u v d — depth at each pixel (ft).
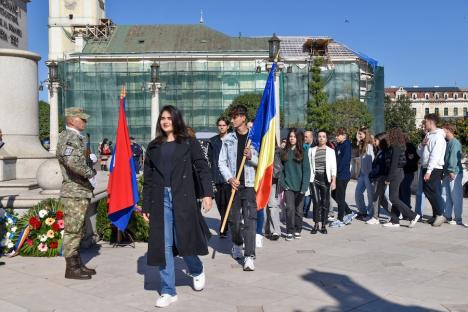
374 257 22.74
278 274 19.83
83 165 19.10
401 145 30.86
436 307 15.70
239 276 19.57
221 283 18.58
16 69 36.32
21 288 18.07
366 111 185.78
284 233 29.58
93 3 288.51
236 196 21.76
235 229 22.38
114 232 26.03
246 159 21.56
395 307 15.72
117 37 268.41
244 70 237.66
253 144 21.88
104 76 232.12
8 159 33.96
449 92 463.01
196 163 16.56
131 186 22.72
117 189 22.58
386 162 31.24
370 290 17.53
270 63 55.16
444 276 19.34
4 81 35.96
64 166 19.31
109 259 22.58
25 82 36.73
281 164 27.04
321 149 29.58
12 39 39.09
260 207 21.27
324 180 29.30
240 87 237.04
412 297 16.71
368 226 31.96
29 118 36.99
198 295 17.11
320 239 27.48
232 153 22.07
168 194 16.15
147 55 235.40
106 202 26.30
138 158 65.92
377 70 248.73
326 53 257.34
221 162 22.09
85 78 231.09
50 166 25.77
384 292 17.29
